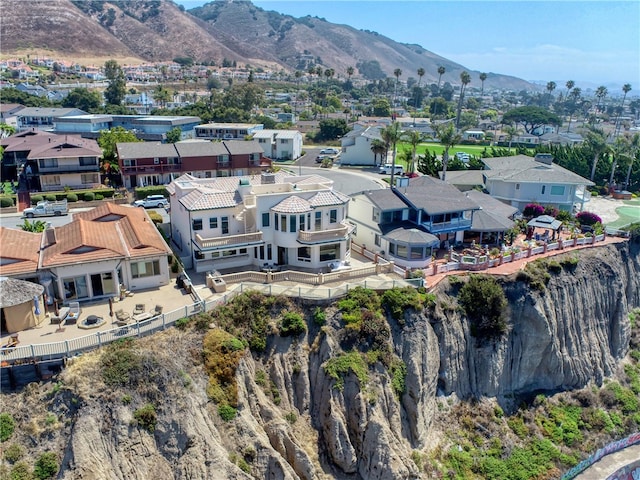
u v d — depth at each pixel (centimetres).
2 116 15038
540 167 9150
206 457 3638
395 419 4566
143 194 8738
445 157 9769
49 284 4538
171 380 3803
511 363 5559
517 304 5678
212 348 4184
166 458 3578
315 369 4612
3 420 3381
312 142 16175
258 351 4572
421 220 6359
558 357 5772
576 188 9225
